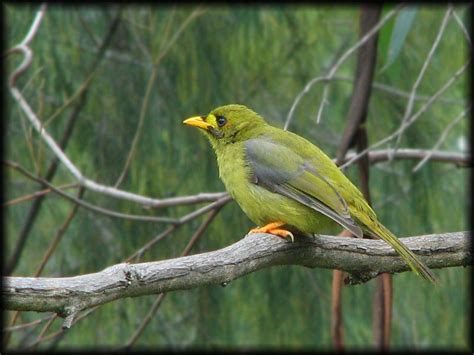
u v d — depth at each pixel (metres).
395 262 8.00
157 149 12.16
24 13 12.26
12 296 5.83
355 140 10.65
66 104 10.70
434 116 12.84
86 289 6.04
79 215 12.32
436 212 12.51
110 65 12.34
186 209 12.16
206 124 9.35
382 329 10.34
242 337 12.64
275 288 12.41
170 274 6.49
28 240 12.77
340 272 10.01
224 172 9.06
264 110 12.61
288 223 8.46
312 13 12.93
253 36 12.45
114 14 12.48
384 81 12.71
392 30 10.10
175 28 12.30
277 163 8.59
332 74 8.82
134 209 12.15
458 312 12.59
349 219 8.00
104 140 12.22
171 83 12.30
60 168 12.80
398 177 12.54
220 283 6.86
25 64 10.62
